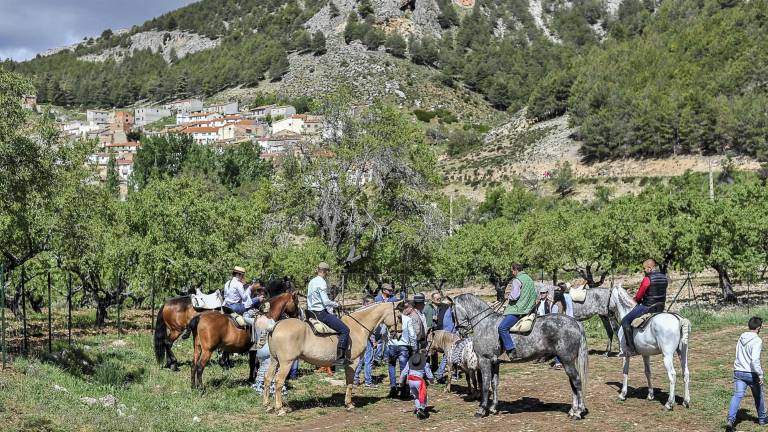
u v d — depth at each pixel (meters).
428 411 14.52
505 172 120.00
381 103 40.16
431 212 38.78
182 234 31.62
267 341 15.33
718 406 13.70
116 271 28.72
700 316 28.41
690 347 21.56
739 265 32.06
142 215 31.91
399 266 41.41
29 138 17.80
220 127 192.88
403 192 38.59
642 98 124.94
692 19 170.50
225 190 90.25
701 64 135.75
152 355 20.94
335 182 38.09
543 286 19.50
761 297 38.28
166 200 32.84
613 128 113.81
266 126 196.75
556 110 152.50
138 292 31.09
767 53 124.81
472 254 47.12
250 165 111.88
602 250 39.81
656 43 160.12
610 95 133.00
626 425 12.51
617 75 149.75
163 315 18.00
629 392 15.38
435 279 46.66
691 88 122.56
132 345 23.02
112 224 30.50
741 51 131.88
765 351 19.20
